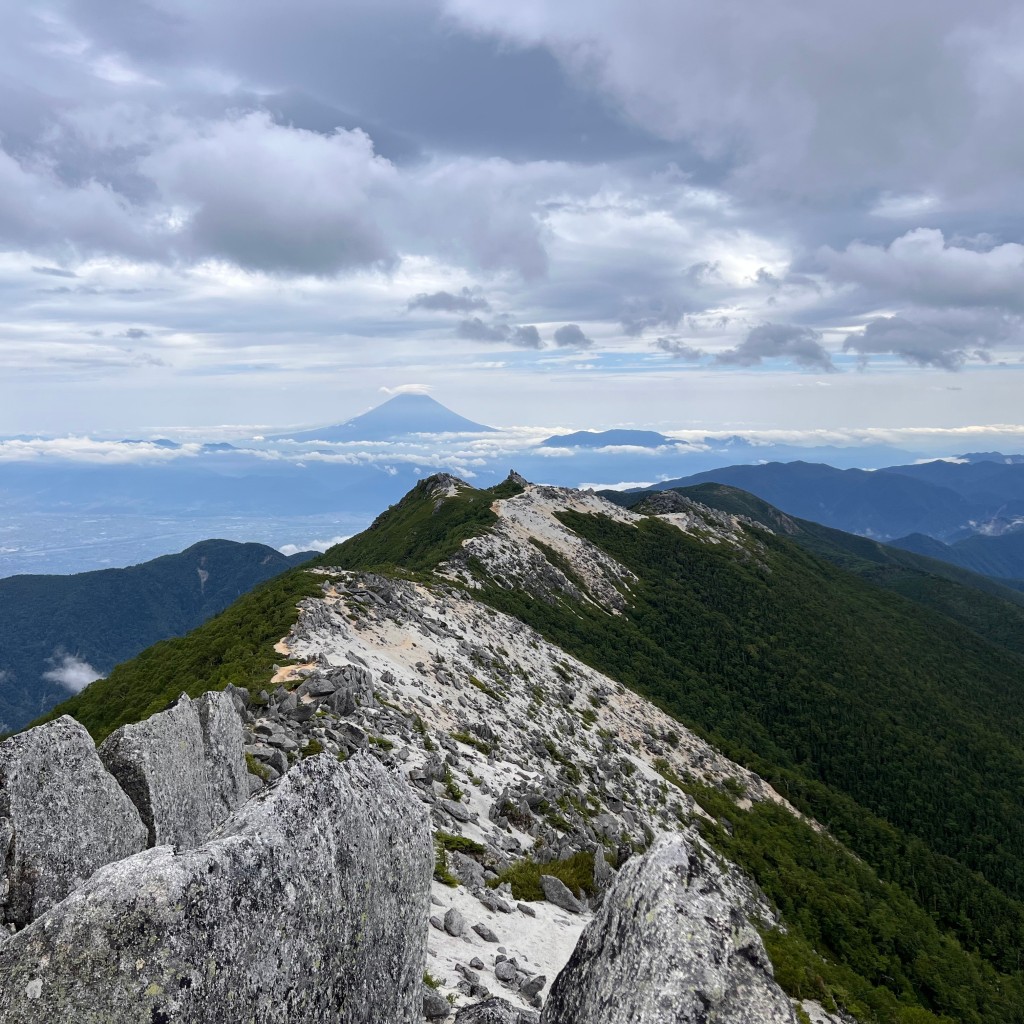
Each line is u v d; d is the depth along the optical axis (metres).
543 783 42.41
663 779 74.81
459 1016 11.50
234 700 31.25
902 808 117.19
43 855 10.09
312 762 10.12
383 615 65.56
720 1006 7.26
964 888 93.06
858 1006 39.12
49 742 11.06
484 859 25.86
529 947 19.75
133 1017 6.73
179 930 7.18
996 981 72.06
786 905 63.91
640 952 7.89
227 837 8.34
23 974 6.87
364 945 9.43
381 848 10.30
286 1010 7.93
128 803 12.09
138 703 46.84
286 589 64.88
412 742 36.94
